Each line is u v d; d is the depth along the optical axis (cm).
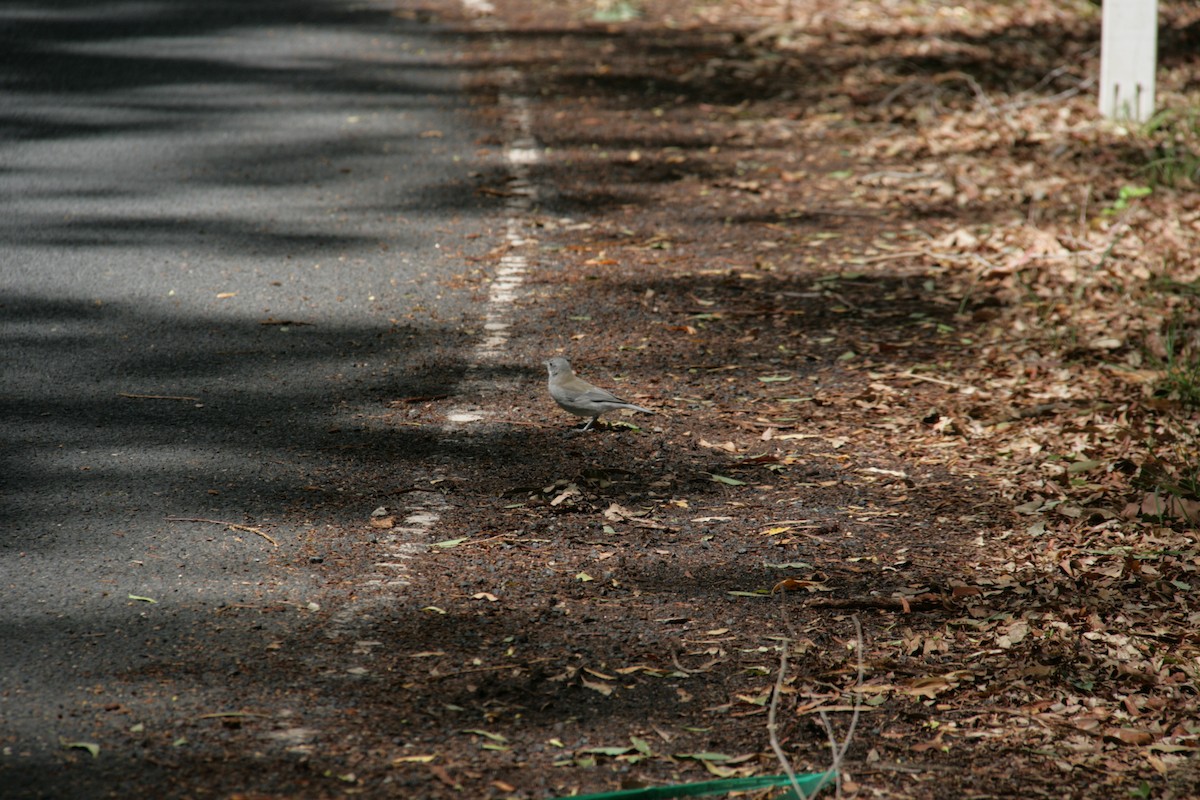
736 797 600
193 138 1758
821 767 629
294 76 2061
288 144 1748
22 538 816
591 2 2594
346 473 931
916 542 866
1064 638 752
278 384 1078
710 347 1193
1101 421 1052
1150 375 1144
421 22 2433
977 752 646
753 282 1352
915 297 1328
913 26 2475
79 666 680
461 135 1812
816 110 1977
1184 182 1675
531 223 1496
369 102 1945
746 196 1619
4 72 2008
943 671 717
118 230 1430
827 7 2598
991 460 991
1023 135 1864
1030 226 1517
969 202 1616
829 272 1387
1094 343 1215
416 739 632
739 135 1856
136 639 709
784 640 711
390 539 840
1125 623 770
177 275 1312
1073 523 894
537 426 1025
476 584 789
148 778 591
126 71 2052
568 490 914
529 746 633
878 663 720
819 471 967
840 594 798
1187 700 696
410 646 716
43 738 618
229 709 648
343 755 616
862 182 1680
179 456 945
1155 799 612
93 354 1121
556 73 2128
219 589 767
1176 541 873
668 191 1625
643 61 2214
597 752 630
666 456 983
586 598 779
